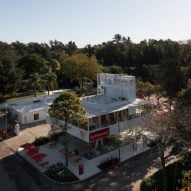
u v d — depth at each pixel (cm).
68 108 3123
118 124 3731
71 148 3847
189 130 2600
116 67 8825
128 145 3916
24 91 7781
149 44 10338
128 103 4159
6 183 2938
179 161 2872
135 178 2956
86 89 7731
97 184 2880
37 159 3350
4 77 6191
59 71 9100
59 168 3198
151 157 3494
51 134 4338
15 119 5356
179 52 5950
